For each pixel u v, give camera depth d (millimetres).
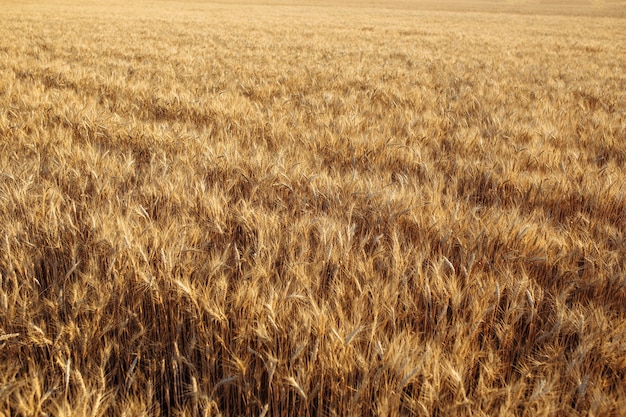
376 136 4828
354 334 1653
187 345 1964
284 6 52281
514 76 10398
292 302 2010
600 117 6156
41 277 2379
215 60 11617
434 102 7051
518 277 2354
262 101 7262
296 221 2770
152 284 2012
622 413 1528
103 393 1693
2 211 2754
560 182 3666
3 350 1880
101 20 25797
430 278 2377
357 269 2268
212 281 2162
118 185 3307
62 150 3920
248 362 1856
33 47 13758
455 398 1570
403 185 3273
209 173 3740
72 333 1822
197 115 5984
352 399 1581
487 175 3811
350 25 27562
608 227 2861
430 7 59125
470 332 1912
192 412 1772
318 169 3736
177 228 2512
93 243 2406
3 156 3932
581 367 1819
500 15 45406
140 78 8797
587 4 84688
